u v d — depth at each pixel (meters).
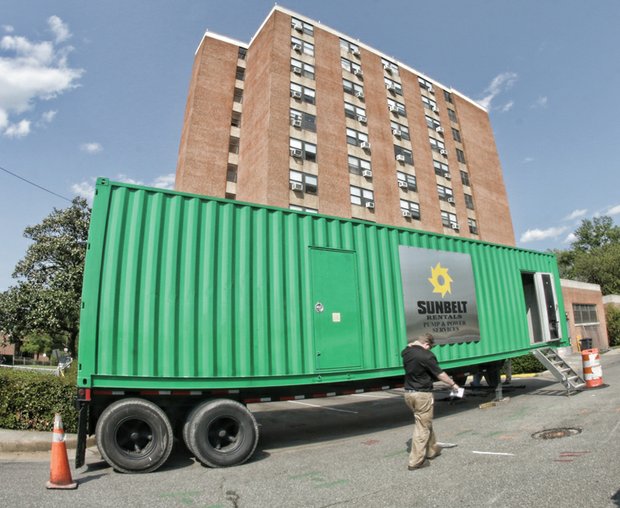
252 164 28.78
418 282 9.28
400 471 5.48
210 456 6.09
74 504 4.48
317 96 30.48
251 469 6.00
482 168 42.72
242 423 6.42
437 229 35.19
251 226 7.34
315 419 10.61
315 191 28.28
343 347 7.78
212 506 4.46
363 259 8.50
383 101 34.88
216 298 6.73
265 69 29.67
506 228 43.16
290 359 7.19
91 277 6.04
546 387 13.45
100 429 5.73
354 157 31.16
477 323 10.27
